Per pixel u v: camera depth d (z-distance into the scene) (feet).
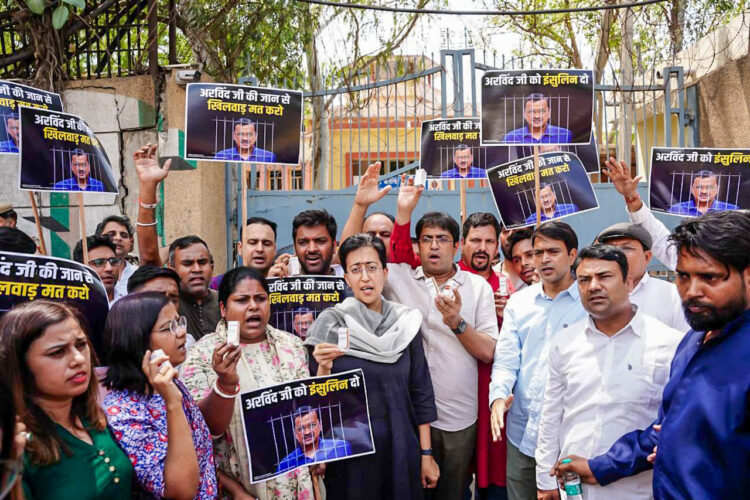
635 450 8.42
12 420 5.39
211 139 13.20
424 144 16.24
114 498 6.79
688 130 25.08
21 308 6.66
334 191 23.29
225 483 9.43
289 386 9.27
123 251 14.96
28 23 20.65
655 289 11.47
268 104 13.51
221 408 8.82
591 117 13.69
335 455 9.36
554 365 9.75
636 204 12.75
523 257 14.35
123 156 20.97
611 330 9.34
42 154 11.53
